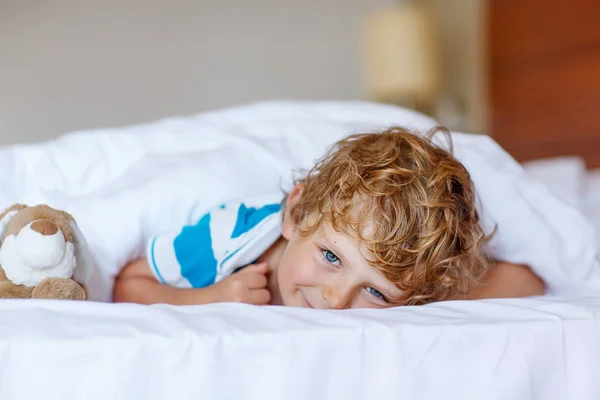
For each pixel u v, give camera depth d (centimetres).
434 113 285
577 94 227
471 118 276
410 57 261
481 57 269
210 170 105
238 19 290
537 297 75
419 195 81
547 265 98
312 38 304
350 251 77
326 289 79
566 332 62
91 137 117
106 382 47
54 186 106
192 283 94
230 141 115
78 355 47
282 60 299
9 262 64
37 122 256
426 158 87
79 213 95
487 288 94
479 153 103
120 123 270
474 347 58
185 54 280
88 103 264
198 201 102
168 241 94
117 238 94
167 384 48
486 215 99
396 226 78
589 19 221
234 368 50
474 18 272
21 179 107
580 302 70
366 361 54
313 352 52
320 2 305
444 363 56
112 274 94
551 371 61
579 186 173
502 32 254
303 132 118
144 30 272
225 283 88
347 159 86
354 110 130
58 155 111
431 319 59
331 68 308
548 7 235
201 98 284
